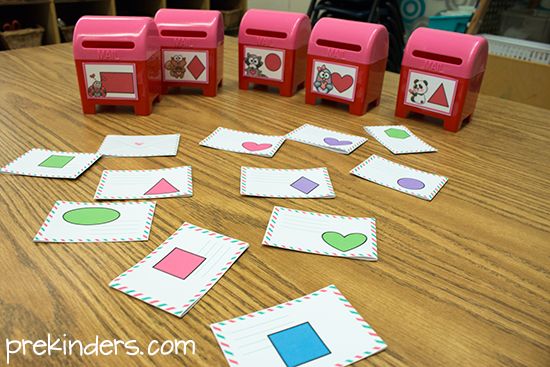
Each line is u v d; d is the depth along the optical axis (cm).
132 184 67
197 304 46
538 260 55
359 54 94
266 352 41
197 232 57
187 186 67
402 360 41
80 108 97
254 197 66
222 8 325
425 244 57
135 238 55
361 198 67
